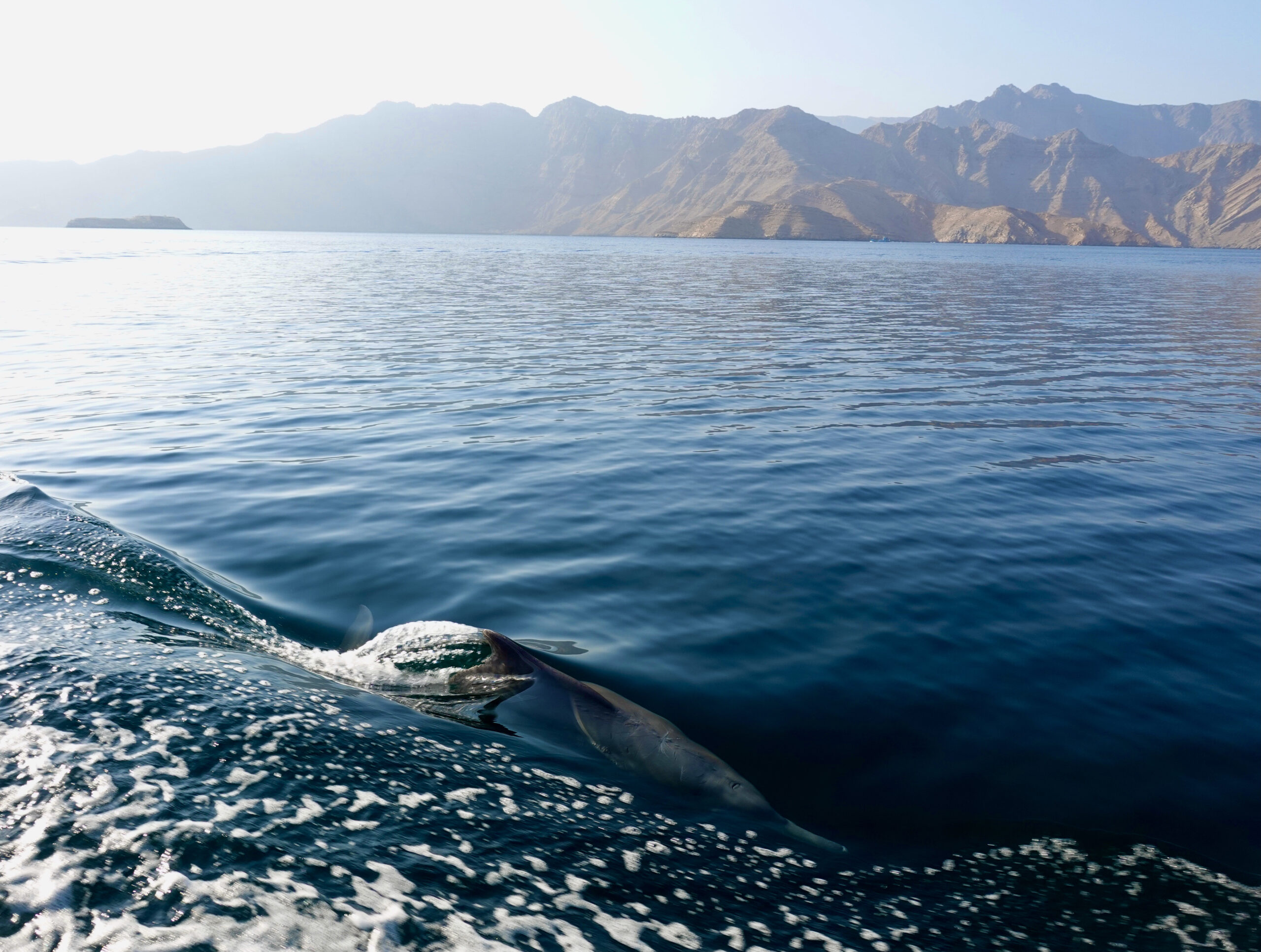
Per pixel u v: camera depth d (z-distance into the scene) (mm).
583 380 21266
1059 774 5578
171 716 4867
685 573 9047
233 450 14078
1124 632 7773
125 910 3188
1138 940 4035
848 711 6336
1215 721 6277
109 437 14812
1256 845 4910
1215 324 38969
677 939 3555
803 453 14453
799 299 49938
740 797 5152
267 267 74500
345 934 3180
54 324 30562
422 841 3975
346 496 11602
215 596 7840
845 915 4020
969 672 6957
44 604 6781
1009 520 11070
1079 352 28469
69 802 3885
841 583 8844
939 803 5246
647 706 6336
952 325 36250
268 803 4090
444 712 5875
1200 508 11766
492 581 8727
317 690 5777
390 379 20938
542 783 4918
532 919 3500
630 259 114688
